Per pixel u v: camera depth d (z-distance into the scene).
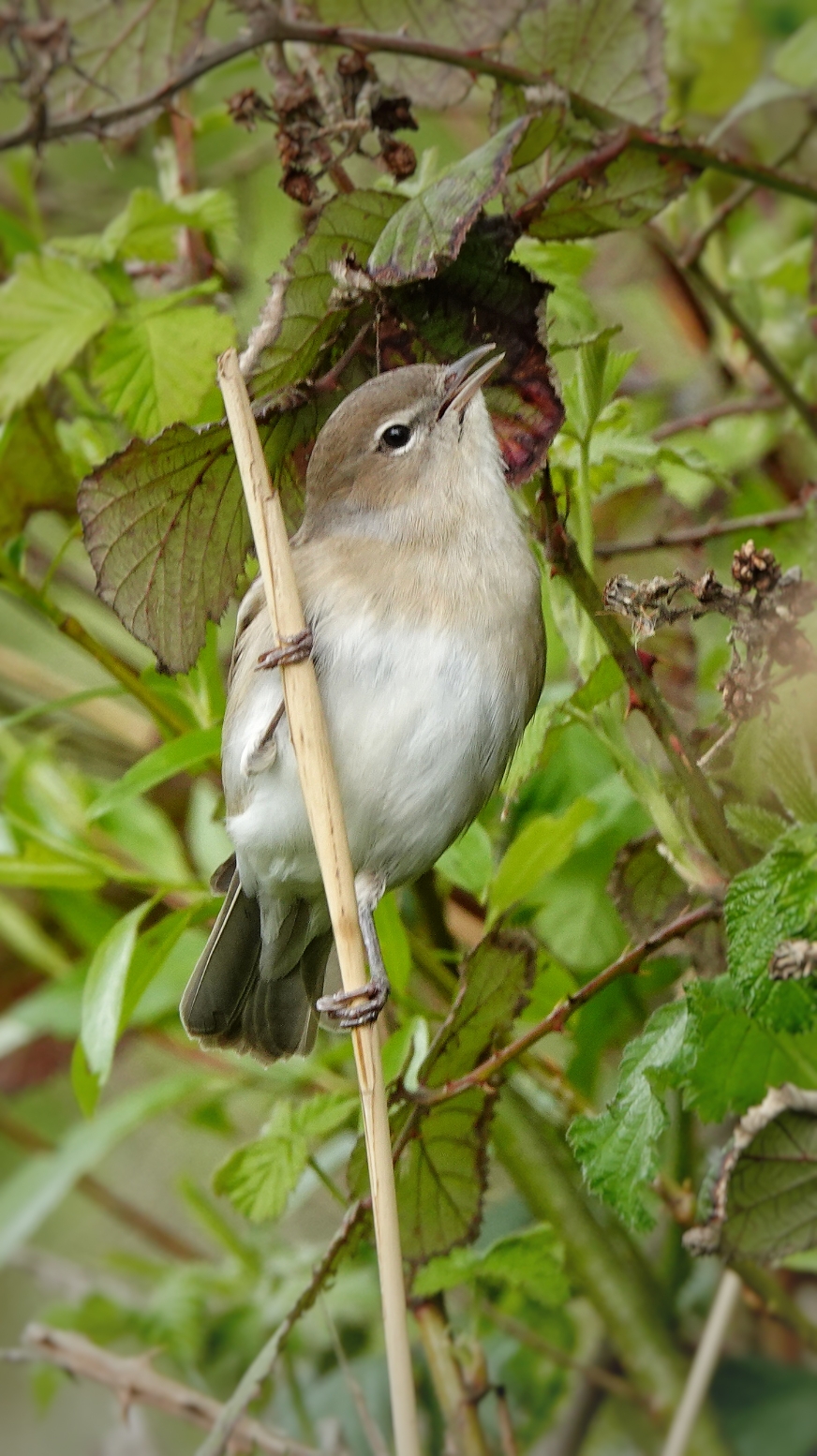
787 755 5.77
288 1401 8.82
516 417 6.30
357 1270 8.29
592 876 7.32
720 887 5.98
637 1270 7.74
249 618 6.94
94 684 9.05
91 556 5.89
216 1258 9.32
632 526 8.09
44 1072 8.91
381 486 6.72
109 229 7.45
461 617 6.67
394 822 6.72
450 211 5.35
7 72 7.98
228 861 7.18
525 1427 8.34
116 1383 7.82
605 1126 5.71
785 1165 5.90
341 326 6.05
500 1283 8.28
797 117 9.29
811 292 7.87
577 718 6.23
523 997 6.07
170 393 7.02
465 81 6.91
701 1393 6.99
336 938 5.47
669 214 8.23
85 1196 9.96
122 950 6.43
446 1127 6.17
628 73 6.44
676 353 8.72
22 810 7.59
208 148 9.35
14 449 7.54
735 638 5.61
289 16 6.79
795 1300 8.67
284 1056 7.28
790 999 5.37
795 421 8.13
